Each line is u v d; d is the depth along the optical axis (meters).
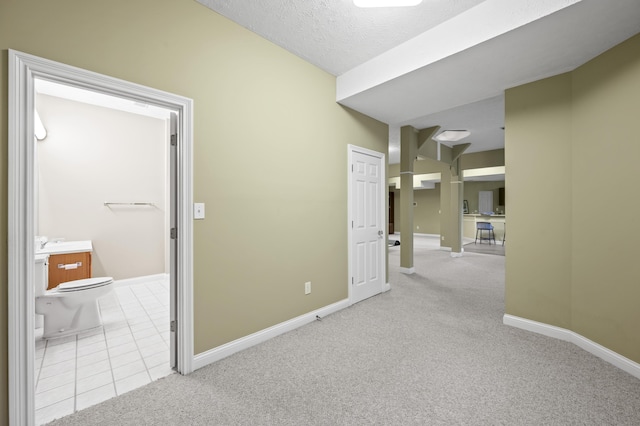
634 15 1.71
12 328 1.35
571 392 1.73
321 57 2.76
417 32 2.36
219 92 2.13
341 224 3.27
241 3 2.01
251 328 2.37
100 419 1.53
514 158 2.73
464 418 1.52
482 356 2.17
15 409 1.36
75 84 1.54
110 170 4.09
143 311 3.19
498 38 1.97
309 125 2.87
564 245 2.45
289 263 2.68
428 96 3.01
